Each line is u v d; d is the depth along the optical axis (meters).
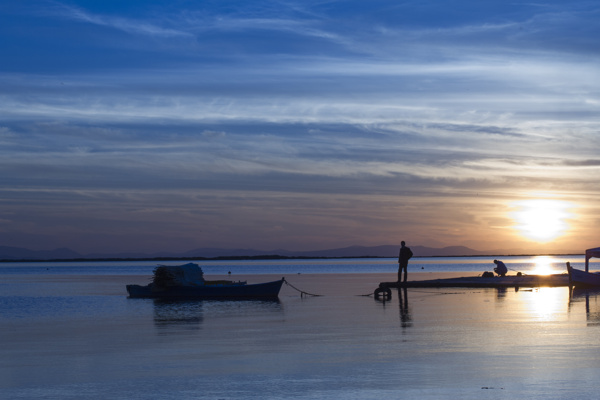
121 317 31.73
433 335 21.31
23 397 13.11
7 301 46.62
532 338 20.02
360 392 13.01
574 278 47.03
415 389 13.16
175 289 49.75
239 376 14.88
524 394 12.55
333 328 24.25
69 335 23.78
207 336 22.78
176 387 13.82
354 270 167.00
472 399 12.25
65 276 129.25
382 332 22.52
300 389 13.40
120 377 15.02
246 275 127.00
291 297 46.81
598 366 15.24
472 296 40.69
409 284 51.72
